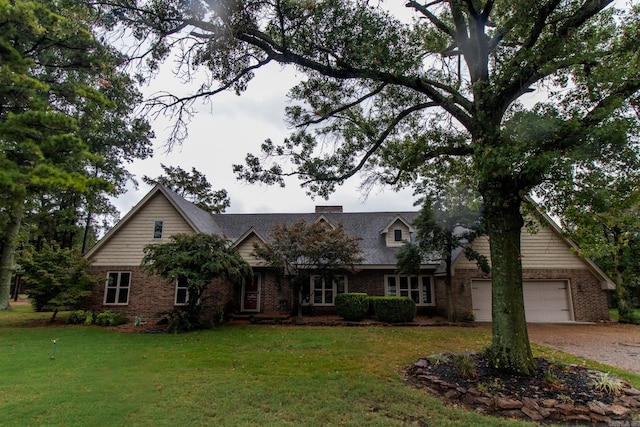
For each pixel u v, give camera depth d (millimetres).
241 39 7562
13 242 19828
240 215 23094
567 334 13445
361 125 9703
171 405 5531
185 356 8945
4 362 8266
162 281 16750
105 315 14914
